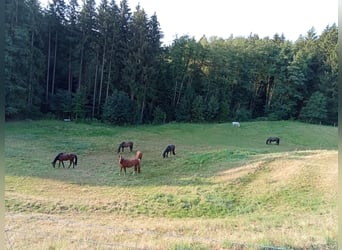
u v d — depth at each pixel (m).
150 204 12.64
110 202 12.65
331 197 12.32
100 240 7.25
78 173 17.06
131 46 39.72
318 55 44.56
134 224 9.91
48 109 35.91
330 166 16.12
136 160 17.61
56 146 23.38
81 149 23.33
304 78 43.50
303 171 15.66
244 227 8.98
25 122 30.48
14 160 18.41
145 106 38.75
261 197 13.32
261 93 47.03
